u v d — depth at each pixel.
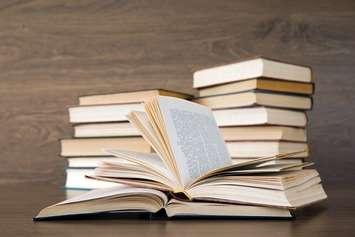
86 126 1.28
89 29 1.53
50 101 1.52
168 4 1.52
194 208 0.78
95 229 0.71
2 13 1.54
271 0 1.52
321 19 1.51
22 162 1.51
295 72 1.21
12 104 1.52
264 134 1.17
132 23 1.53
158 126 0.82
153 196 0.79
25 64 1.53
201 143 0.89
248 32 1.51
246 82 1.17
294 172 0.87
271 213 0.79
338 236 0.66
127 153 0.88
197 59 1.51
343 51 1.50
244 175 0.81
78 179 1.28
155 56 1.52
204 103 1.27
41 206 0.98
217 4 1.52
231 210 0.78
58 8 1.54
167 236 0.66
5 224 0.75
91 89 1.52
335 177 1.48
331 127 1.49
